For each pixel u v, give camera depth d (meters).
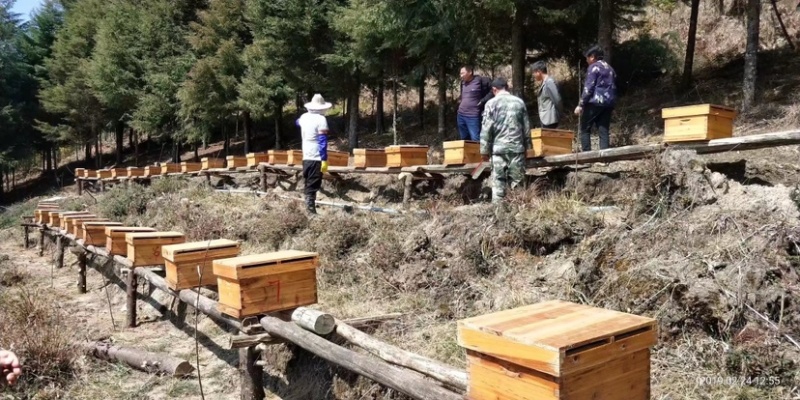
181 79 22.67
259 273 4.55
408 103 22.05
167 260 5.85
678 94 12.30
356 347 4.71
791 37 13.05
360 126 21.16
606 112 7.59
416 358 3.66
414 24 12.89
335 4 16.05
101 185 21.34
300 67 17.09
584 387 2.37
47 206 15.77
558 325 2.57
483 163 7.73
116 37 25.70
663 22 16.62
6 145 33.19
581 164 7.39
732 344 3.70
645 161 5.80
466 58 14.20
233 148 26.77
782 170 6.32
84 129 30.86
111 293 8.93
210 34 20.67
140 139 35.53
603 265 4.79
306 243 7.64
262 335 4.49
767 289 3.79
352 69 15.74
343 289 6.30
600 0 11.50
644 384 2.63
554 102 8.01
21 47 34.78
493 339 2.53
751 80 10.10
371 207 8.97
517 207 6.14
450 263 5.91
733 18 14.73
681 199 5.24
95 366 5.87
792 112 8.95
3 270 10.70
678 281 4.12
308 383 4.87
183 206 12.08
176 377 5.45
